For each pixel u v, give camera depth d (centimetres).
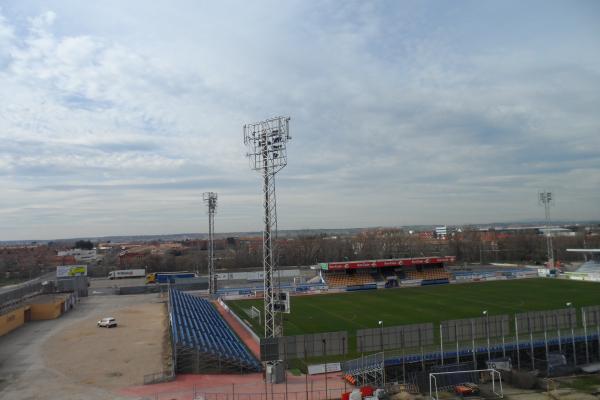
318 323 7438
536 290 10525
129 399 3897
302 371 4884
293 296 10794
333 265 12025
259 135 5078
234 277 14112
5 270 19675
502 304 8712
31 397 3947
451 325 4997
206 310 8538
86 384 4316
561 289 10612
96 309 9344
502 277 13162
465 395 4203
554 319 5397
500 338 5481
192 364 4731
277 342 4456
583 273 12431
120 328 7206
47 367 4922
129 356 5388
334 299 10138
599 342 5534
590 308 5666
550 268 13675
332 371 4838
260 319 7819
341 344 4672
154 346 5912
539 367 5172
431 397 4159
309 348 4553
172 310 7288
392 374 4881
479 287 11369
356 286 11731
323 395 4094
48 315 8144
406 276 12681
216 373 4738
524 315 5250
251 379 4578
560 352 5381
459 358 5119
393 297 10169
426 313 8031
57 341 6272
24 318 7756
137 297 11338
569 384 4556
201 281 12938
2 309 7381
